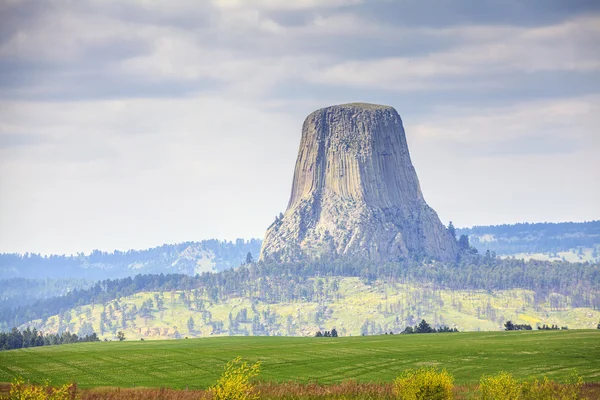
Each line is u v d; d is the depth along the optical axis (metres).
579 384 154.12
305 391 157.00
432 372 139.50
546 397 139.88
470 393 148.12
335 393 152.50
